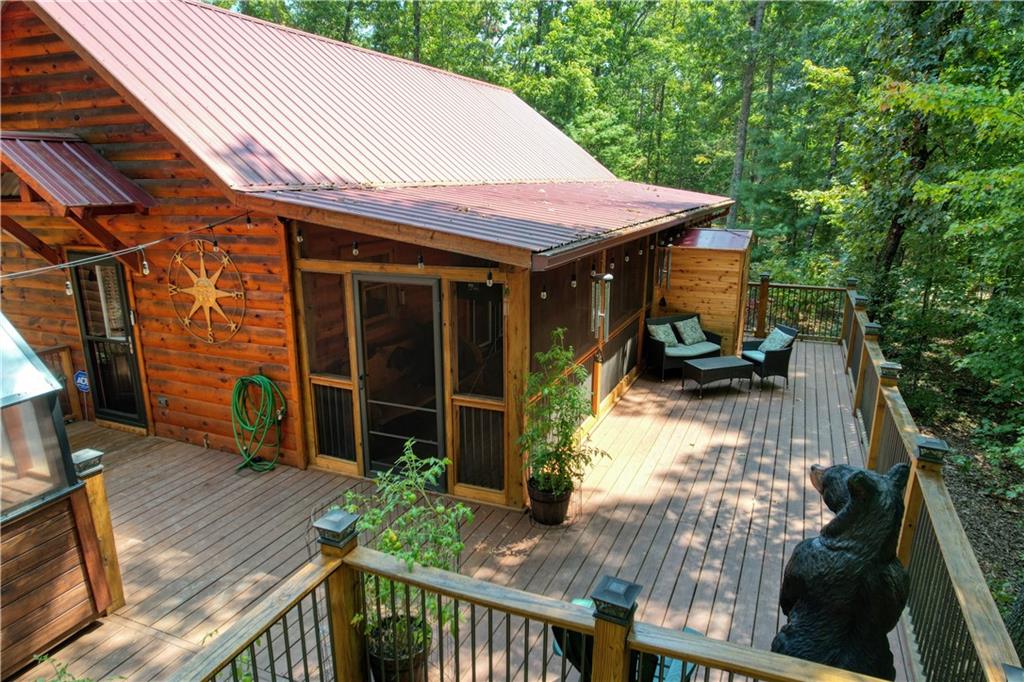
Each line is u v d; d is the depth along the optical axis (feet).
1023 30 36.45
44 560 13.17
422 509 11.67
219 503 20.07
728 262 35.42
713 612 14.66
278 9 82.12
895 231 45.62
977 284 43.50
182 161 21.18
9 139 20.04
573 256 16.76
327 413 22.07
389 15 84.38
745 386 32.53
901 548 14.11
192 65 23.75
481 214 19.61
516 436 19.19
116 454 23.62
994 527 30.81
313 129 25.63
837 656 9.54
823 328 43.34
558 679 12.40
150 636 14.11
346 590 9.80
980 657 8.02
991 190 28.48
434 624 13.32
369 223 17.47
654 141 91.56
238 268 21.59
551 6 90.22
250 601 15.33
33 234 24.76
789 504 19.99
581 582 15.87
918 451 13.42
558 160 45.37
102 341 25.36
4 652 12.53
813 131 71.41
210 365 23.20
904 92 28.73
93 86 21.61
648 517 19.17
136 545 17.67
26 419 12.75
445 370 19.72
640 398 30.78
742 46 70.23
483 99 46.60
